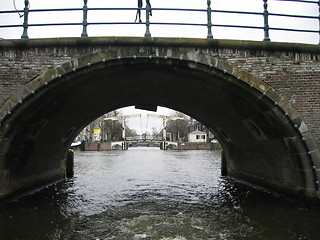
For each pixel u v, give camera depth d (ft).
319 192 24.95
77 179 48.24
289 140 26.21
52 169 43.34
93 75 24.76
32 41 23.85
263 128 29.66
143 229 22.56
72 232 21.93
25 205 29.60
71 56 24.04
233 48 24.90
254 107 27.09
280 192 32.50
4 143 25.21
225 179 47.83
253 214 26.20
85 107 35.53
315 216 24.43
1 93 23.88
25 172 33.78
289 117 24.88
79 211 27.68
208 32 25.30
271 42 25.07
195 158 100.78
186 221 24.47
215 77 24.72
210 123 44.32
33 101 23.98
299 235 20.84
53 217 25.63
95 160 92.22
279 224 23.24
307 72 25.59
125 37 23.73
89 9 25.02
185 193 36.06
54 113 30.60
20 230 22.29
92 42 23.76
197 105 36.65
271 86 25.26
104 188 39.58
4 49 24.17
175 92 32.78
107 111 43.60
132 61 23.88
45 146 37.01
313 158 24.99
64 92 26.45
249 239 20.34
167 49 23.99
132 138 217.36
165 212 27.30
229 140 44.47
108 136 245.86
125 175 53.57
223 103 30.78
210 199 32.55
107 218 25.43
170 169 63.67
